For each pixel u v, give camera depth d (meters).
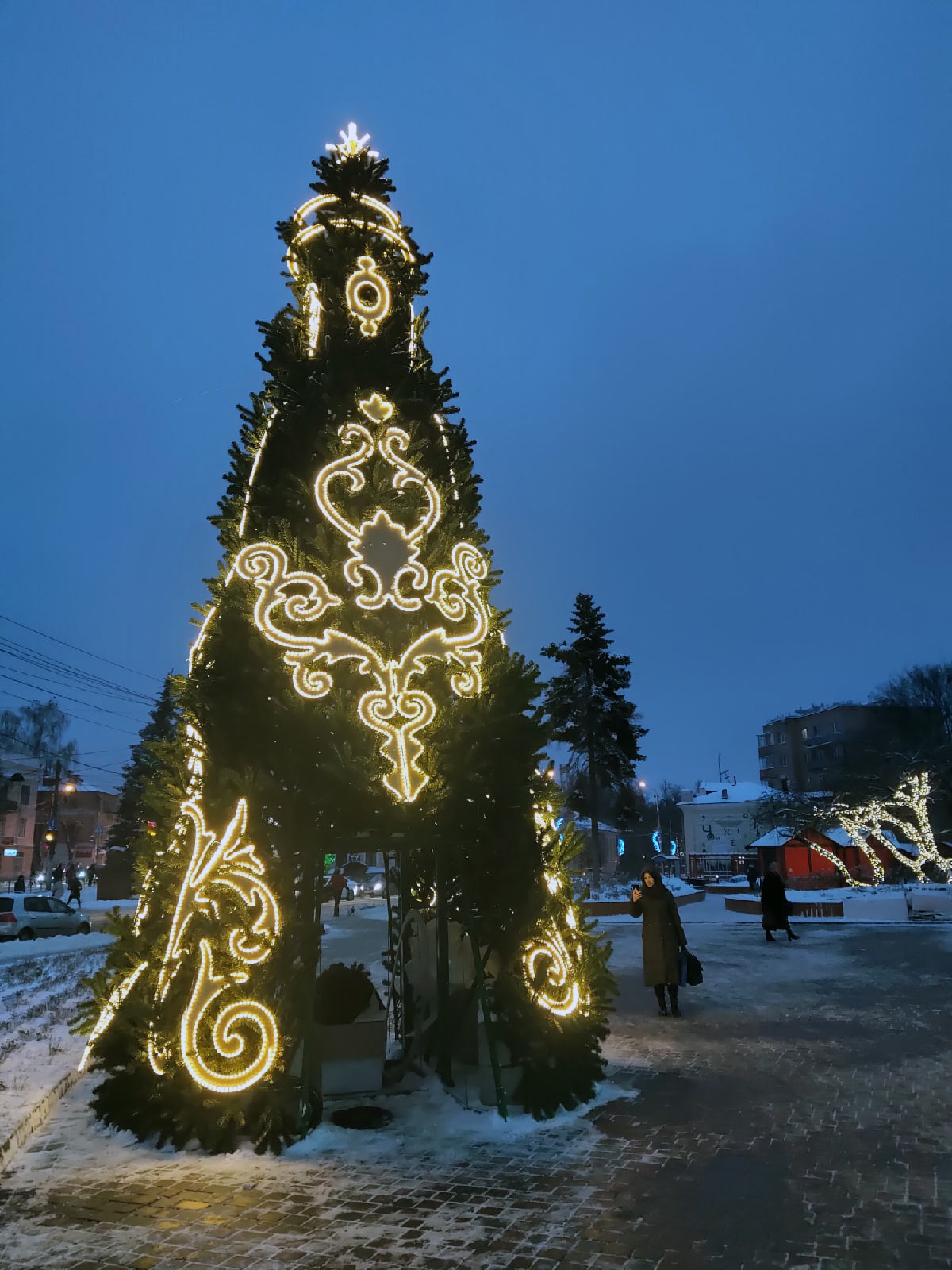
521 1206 4.15
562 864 6.16
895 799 29.59
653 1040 7.82
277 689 5.59
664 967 9.02
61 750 63.31
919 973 11.66
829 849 32.69
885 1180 4.39
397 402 6.64
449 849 5.85
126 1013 5.21
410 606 5.85
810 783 77.81
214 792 5.45
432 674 5.94
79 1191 4.39
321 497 5.96
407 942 7.66
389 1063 6.64
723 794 65.69
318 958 5.55
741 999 9.96
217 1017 5.04
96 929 26.19
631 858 59.22
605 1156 4.80
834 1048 7.36
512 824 5.82
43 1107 5.59
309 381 6.47
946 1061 6.81
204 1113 4.97
